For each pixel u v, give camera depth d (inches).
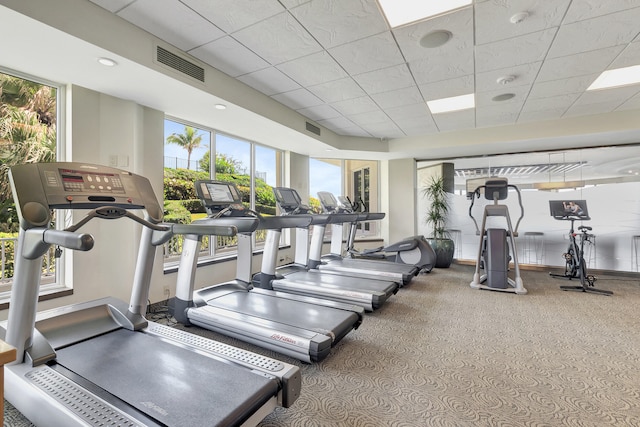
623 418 67.7
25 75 103.1
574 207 187.2
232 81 133.4
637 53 114.5
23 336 66.8
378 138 237.5
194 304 114.7
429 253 212.5
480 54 115.6
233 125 167.2
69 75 104.1
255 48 110.7
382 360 93.4
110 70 100.9
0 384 28.4
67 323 82.0
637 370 87.7
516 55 116.3
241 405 54.5
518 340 107.7
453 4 88.0
